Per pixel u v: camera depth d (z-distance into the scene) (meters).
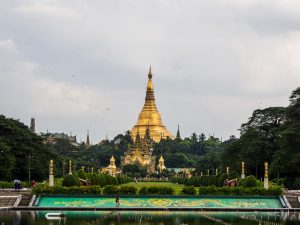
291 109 185.00
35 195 125.44
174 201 126.69
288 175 186.25
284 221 96.56
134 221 94.44
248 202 127.12
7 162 182.00
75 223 89.88
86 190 129.75
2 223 88.94
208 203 125.75
